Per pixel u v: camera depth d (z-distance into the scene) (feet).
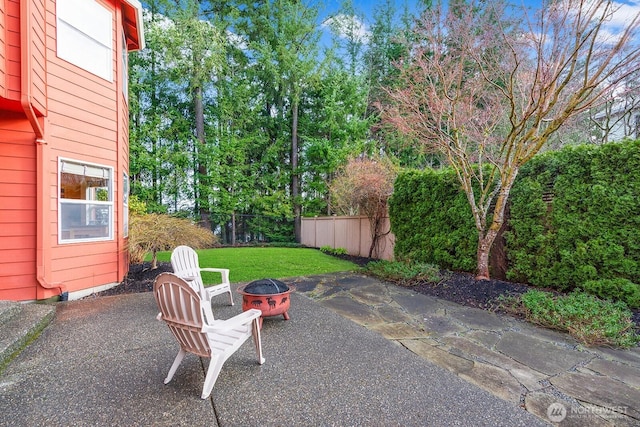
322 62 45.52
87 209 16.30
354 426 6.21
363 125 43.88
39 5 13.25
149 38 38.11
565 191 14.76
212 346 7.65
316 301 15.12
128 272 20.10
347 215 35.94
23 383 7.64
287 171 49.06
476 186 18.90
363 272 22.12
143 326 11.43
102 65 17.22
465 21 16.38
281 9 43.80
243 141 45.06
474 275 18.47
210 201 43.42
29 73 12.18
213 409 6.70
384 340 10.52
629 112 27.76
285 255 31.19
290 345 10.01
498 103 17.75
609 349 9.89
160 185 41.83
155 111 42.73
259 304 11.51
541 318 11.96
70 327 11.34
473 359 9.21
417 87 18.48
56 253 14.52
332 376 8.12
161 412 6.57
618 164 13.12
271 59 44.55
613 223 13.21
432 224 21.63
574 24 13.23
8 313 11.12
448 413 6.66
